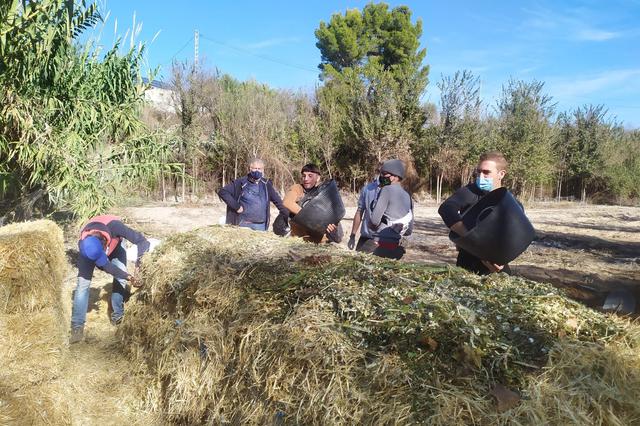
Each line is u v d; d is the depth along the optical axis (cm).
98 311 564
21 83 682
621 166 3462
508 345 228
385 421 207
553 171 3281
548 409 197
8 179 702
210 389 319
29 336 379
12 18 622
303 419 241
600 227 1689
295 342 258
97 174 747
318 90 2852
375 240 509
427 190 2898
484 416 197
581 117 3434
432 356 227
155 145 812
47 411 357
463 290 287
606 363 212
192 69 2173
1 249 372
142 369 406
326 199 487
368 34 4919
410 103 2700
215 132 2273
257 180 673
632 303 515
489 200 372
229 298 327
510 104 3106
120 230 499
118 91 792
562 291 295
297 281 314
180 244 434
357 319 260
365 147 2656
